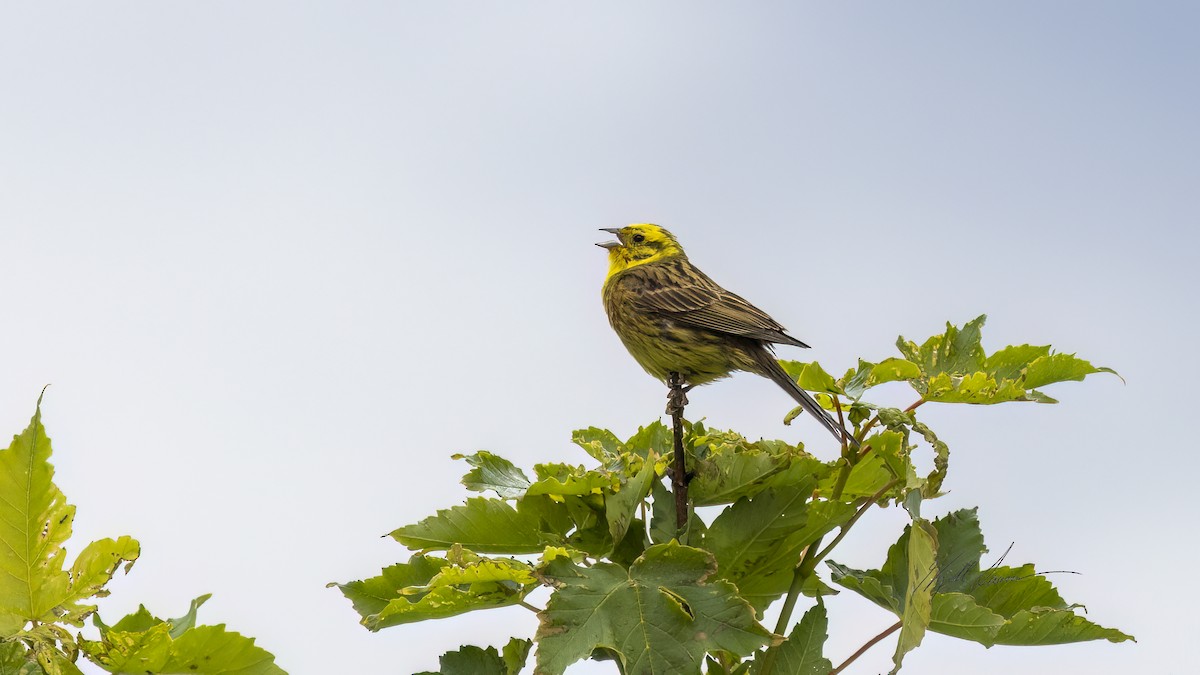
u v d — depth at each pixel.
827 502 6.19
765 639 5.04
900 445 6.20
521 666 5.85
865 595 6.39
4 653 4.26
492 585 5.55
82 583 4.59
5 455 4.45
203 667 4.42
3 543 4.48
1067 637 5.97
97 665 4.41
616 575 5.30
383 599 6.03
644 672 5.00
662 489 6.21
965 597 5.91
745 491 6.32
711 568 5.30
